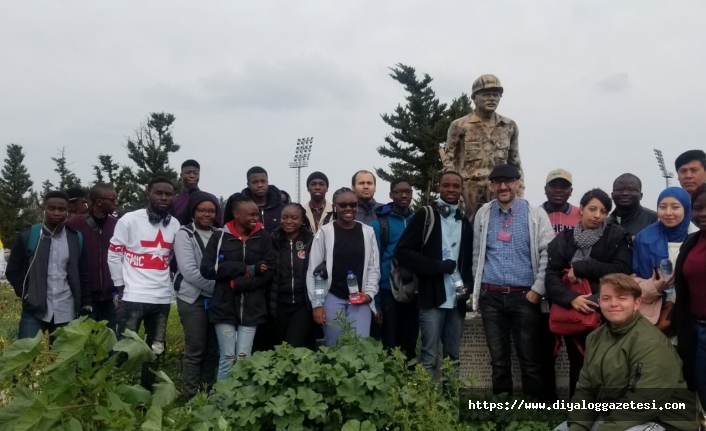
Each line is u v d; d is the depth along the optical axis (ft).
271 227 21.11
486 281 17.78
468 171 22.04
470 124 22.08
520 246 17.53
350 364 13.16
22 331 18.67
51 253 18.70
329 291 17.65
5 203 138.92
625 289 13.20
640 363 12.83
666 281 15.01
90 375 10.09
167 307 19.62
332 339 17.51
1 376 9.62
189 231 18.38
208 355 19.33
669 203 15.42
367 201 21.52
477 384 19.75
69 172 142.92
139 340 10.77
